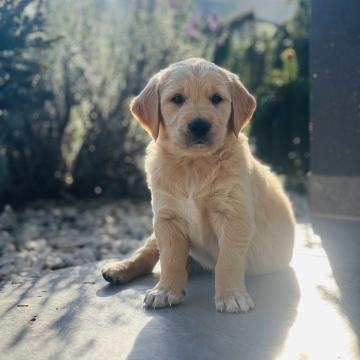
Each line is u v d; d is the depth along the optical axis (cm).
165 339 45
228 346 43
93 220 108
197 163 54
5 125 113
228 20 158
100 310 52
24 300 56
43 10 98
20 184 122
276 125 146
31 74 90
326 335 45
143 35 131
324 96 86
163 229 55
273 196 61
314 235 78
